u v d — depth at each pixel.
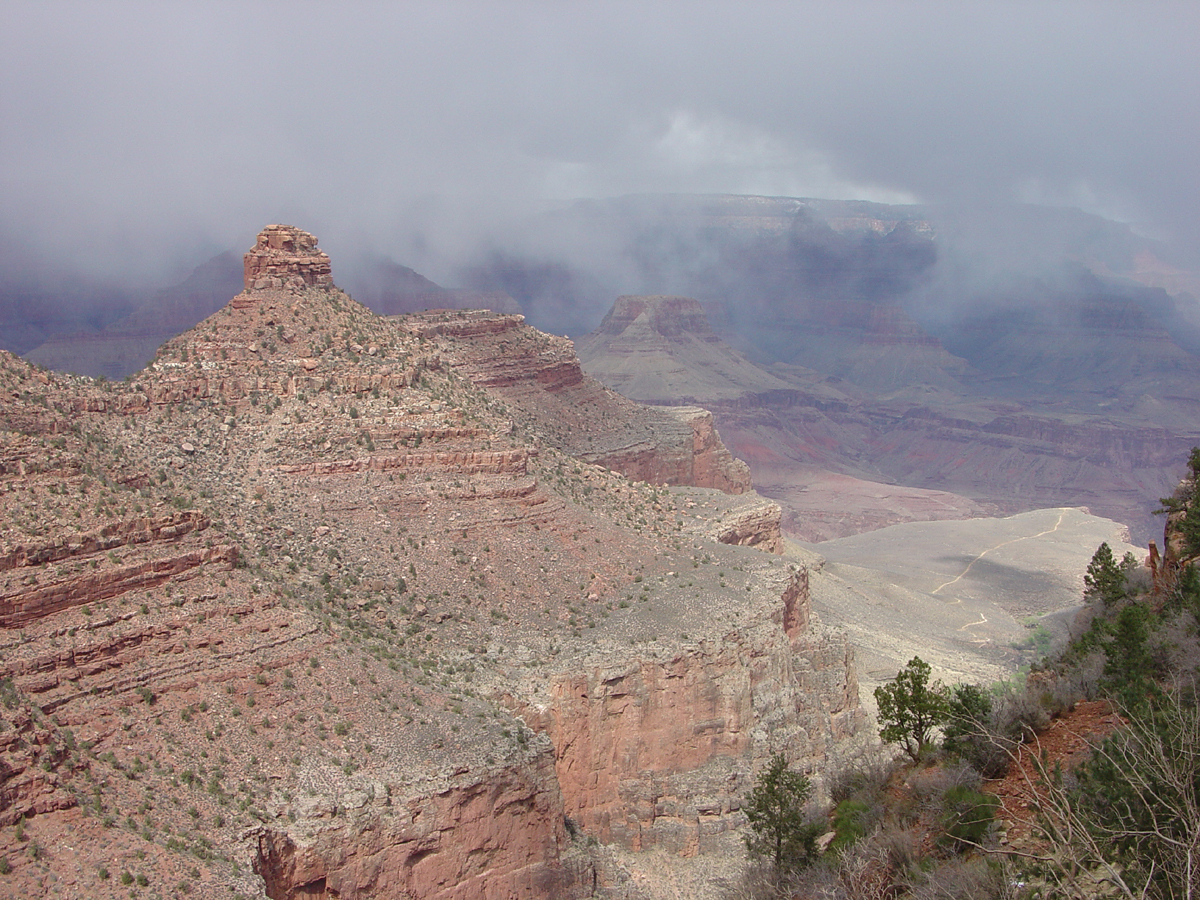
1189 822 25.64
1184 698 35.41
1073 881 26.16
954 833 33.81
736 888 48.41
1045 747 37.34
